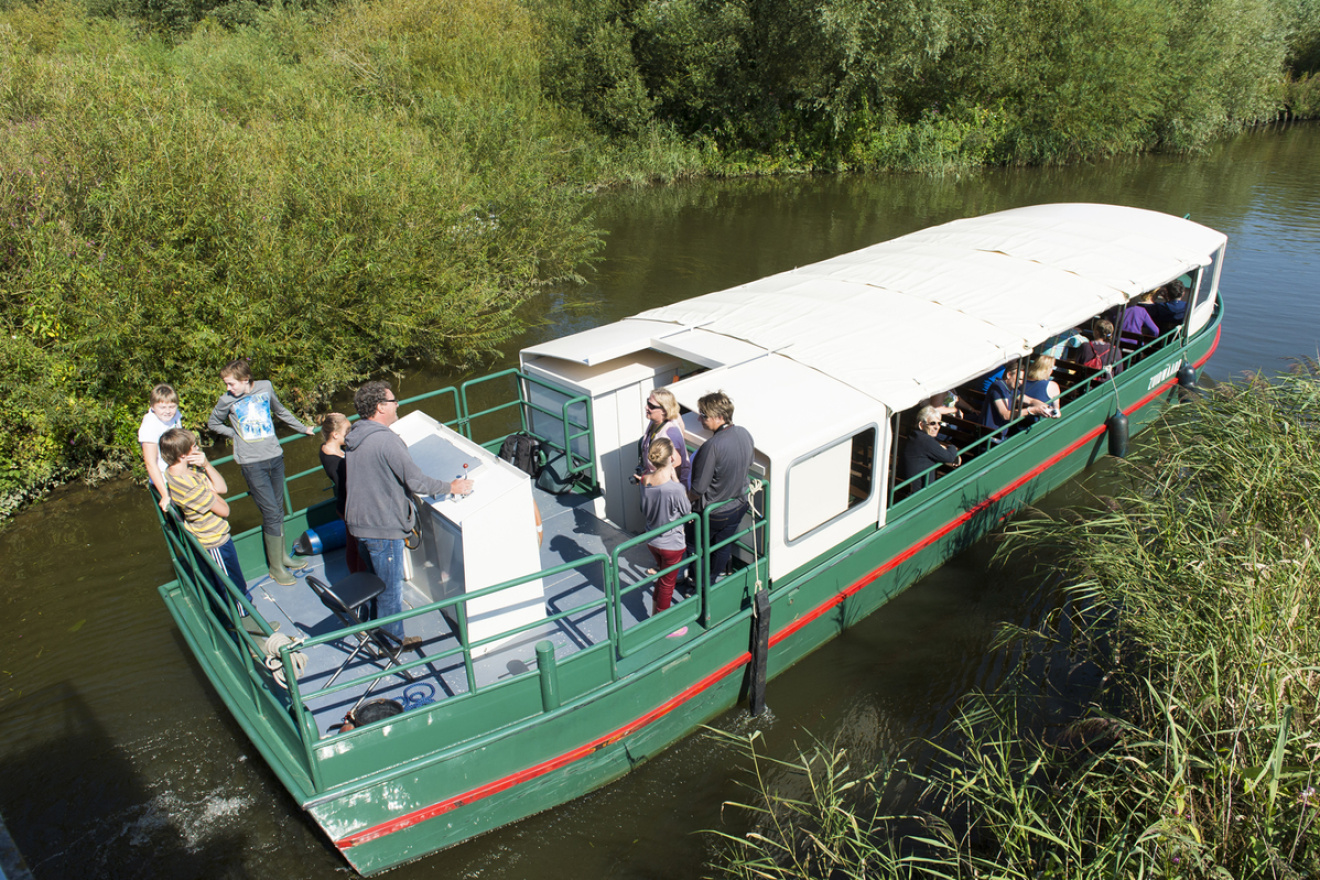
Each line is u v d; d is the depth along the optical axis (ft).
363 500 18.70
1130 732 18.21
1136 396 36.35
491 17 94.12
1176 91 118.73
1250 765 16.05
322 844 19.42
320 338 42.78
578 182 96.63
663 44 110.83
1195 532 23.29
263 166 44.93
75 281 36.14
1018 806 16.79
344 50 79.61
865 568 24.94
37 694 24.45
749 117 115.14
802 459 21.54
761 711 22.70
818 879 17.93
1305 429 26.63
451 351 49.73
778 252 72.64
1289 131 147.64
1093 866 14.98
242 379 21.43
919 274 31.83
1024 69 115.65
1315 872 14.21
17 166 38.22
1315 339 49.29
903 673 24.21
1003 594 27.45
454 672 19.61
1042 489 32.50
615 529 25.59
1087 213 39.78
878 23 103.50
